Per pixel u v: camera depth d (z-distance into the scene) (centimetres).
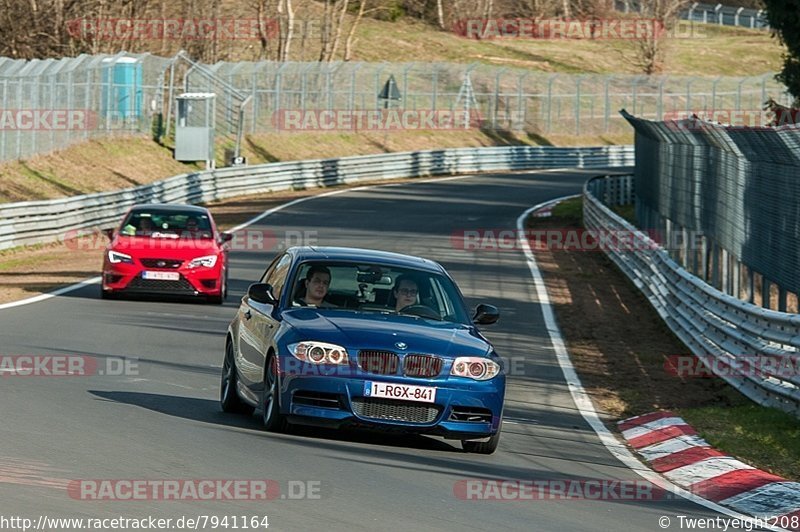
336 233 9869
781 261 4425
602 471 2908
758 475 2853
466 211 12381
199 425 3030
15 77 10788
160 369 3994
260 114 16850
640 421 3634
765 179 4712
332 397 2856
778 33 8806
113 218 9944
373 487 2430
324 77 18238
